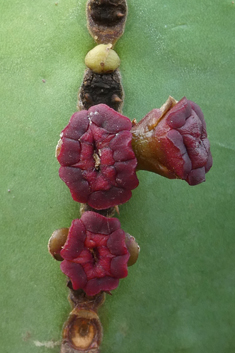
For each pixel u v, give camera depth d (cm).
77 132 5
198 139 5
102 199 5
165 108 5
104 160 5
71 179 5
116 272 5
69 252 5
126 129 5
